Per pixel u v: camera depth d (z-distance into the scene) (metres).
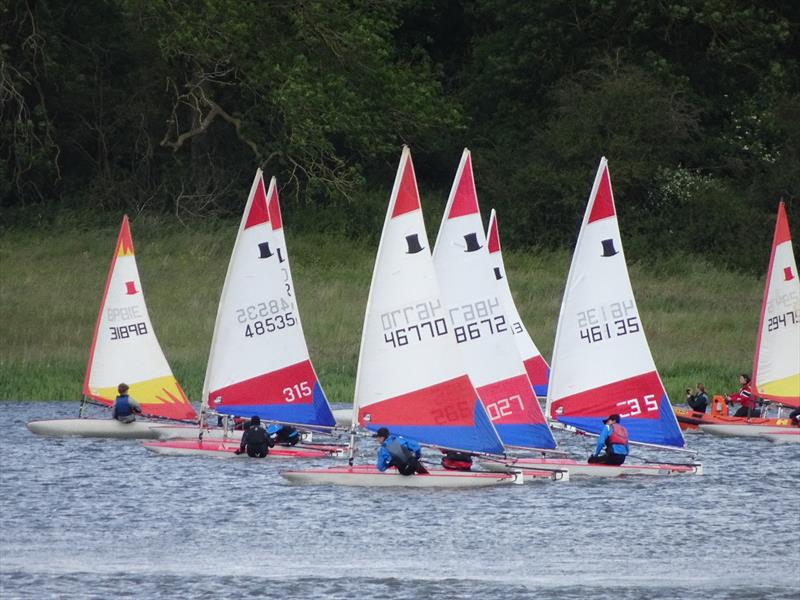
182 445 162.12
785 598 103.31
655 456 167.75
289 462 157.12
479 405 138.00
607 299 147.00
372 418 138.75
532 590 104.81
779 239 188.00
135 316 176.62
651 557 114.75
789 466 160.62
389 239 136.50
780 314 188.50
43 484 141.88
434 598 102.31
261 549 115.88
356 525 124.75
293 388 159.25
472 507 132.62
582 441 190.12
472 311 144.25
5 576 106.56
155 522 125.25
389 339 137.12
